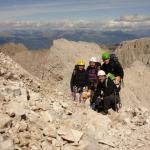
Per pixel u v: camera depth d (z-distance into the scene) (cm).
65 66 3703
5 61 1491
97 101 1530
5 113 1017
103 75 1511
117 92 1538
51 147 1016
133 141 1235
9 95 1128
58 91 1594
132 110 1548
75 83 1614
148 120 1430
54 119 1168
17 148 906
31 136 1009
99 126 1273
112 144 1159
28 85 1395
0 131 929
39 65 3850
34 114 1098
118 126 1332
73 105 1426
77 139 1083
